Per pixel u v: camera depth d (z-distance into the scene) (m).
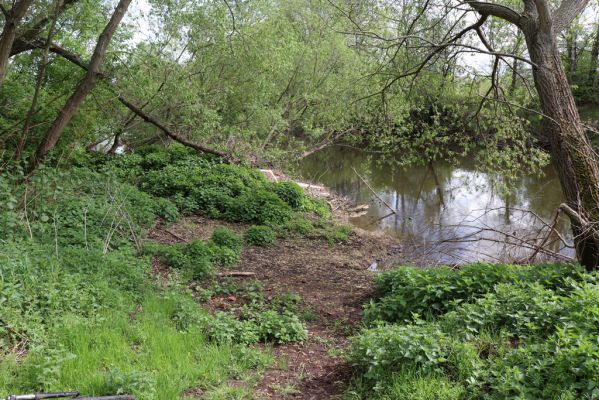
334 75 23.83
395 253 13.34
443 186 23.00
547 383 4.48
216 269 9.91
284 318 7.34
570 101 8.30
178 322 6.89
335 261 11.74
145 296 7.50
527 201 19.31
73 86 14.55
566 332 5.19
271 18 20.97
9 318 5.64
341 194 21.83
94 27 13.88
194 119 18.56
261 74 20.38
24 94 14.08
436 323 6.35
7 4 12.70
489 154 10.98
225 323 6.86
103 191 12.00
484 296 6.72
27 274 6.52
